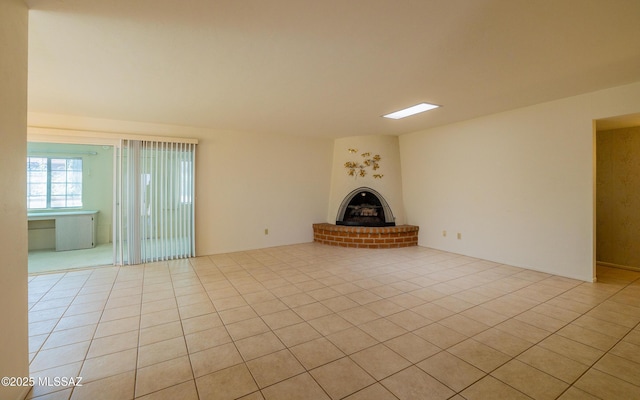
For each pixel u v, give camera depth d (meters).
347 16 1.84
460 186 4.96
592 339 2.29
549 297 3.12
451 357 2.06
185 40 2.14
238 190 5.47
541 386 1.76
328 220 6.54
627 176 4.09
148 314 2.77
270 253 5.29
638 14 1.81
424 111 4.13
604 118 3.36
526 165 4.08
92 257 5.00
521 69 2.67
